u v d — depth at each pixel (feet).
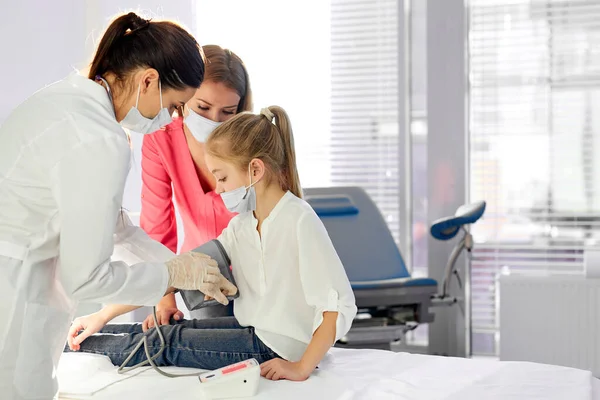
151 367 5.86
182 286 5.38
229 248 6.10
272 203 5.84
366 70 12.48
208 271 5.46
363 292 9.37
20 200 4.74
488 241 11.93
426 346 12.34
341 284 5.48
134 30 5.08
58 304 4.99
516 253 11.82
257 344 5.73
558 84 11.59
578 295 10.34
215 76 6.79
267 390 5.04
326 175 12.68
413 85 12.35
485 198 11.97
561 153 11.61
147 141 7.22
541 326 10.46
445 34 11.90
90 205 4.66
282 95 12.71
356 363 5.76
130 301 5.04
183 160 7.16
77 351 6.29
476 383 5.10
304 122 12.69
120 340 6.15
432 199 12.10
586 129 11.50
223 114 6.93
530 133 11.74
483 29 11.87
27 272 4.74
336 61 12.55
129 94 5.10
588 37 11.44
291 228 5.70
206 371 5.73
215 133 5.75
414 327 9.95
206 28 12.79
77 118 4.73
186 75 5.15
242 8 12.69
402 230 12.51
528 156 11.76
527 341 10.52
